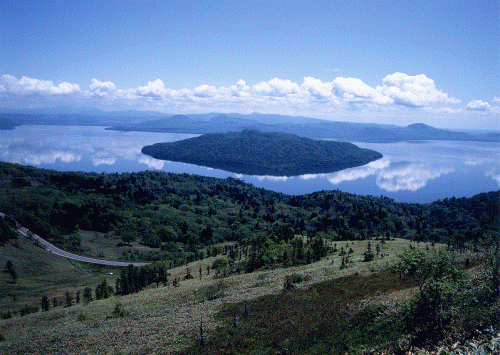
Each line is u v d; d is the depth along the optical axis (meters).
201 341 33.31
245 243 136.25
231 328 35.69
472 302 22.80
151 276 99.00
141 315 50.16
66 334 46.00
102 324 48.47
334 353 25.48
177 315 44.94
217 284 64.94
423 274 25.38
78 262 143.75
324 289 44.62
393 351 21.64
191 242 190.50
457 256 41.56
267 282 59.69
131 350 34.62
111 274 133.25
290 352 27.62
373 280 43.72
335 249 97.50
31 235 157.12
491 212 199.75
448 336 20.08
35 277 117.62
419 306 23.23
